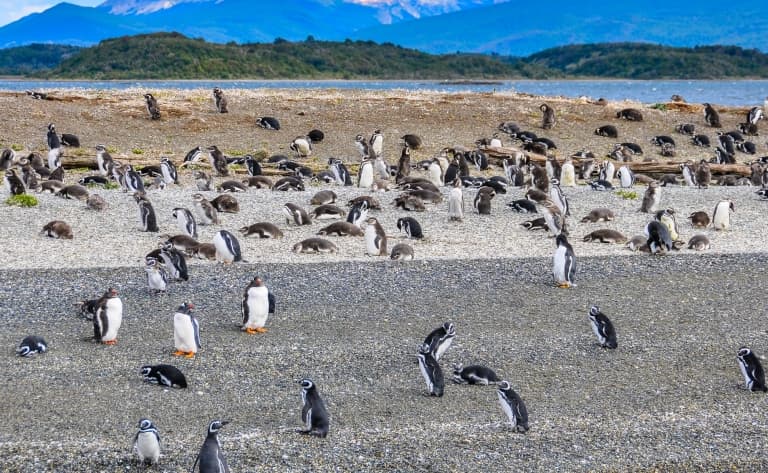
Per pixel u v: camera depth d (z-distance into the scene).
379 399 14.49
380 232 23.12
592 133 49.84
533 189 31.23
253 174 36.81
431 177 35.84
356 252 23.53
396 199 29.72
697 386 15.30
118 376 15.10
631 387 15.19
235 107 50.62
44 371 15.21
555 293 20.12
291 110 50.72
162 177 34.34
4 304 18.48
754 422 13.85
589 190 33.72
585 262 22.48
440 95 59.03
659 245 23.20
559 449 12.87
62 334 17.03
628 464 12.52
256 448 12.61
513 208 29.55
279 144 45.00
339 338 17.09
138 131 45.59
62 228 24.44
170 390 14.64
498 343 17.03
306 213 27.06
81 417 13.55
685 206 31.12
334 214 27.83
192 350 15.96
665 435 13.37
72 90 58.19
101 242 23.98
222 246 21.47
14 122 44.44
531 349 16.78
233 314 18.31
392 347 16.70
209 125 47.16
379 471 12.20
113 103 49.88
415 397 14.60
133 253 22.72
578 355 16.55
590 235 25.39
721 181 38.22
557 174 37.19
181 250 22.53
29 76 159.88
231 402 14.23
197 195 26.61
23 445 12.53
